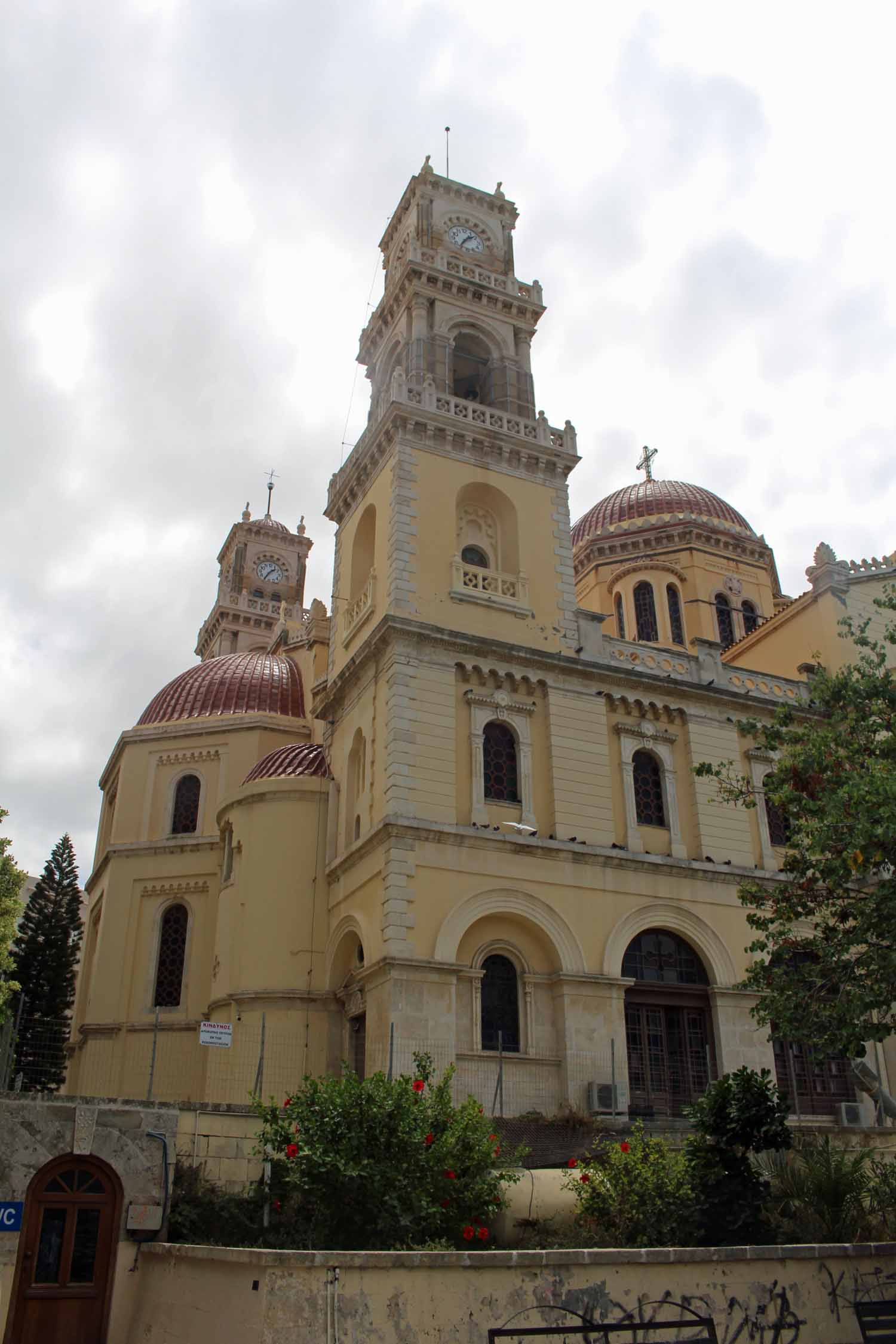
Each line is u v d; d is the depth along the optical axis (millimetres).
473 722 32969
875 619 41312
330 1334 13484
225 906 36500
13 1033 33438
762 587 52906
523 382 41375
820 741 23953
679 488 56312
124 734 44906
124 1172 18812
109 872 42188
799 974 23469
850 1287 16547
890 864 22422
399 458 36000
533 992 30672
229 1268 15047
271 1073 32062
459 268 42094
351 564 39375
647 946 32938
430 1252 14445
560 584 37000
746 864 35188
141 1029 39031
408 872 29953
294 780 36438
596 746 34531
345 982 32750
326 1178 17719
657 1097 30875
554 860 32062
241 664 47875
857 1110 32625
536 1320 14484
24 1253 17734
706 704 36938
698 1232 18734
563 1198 20578
